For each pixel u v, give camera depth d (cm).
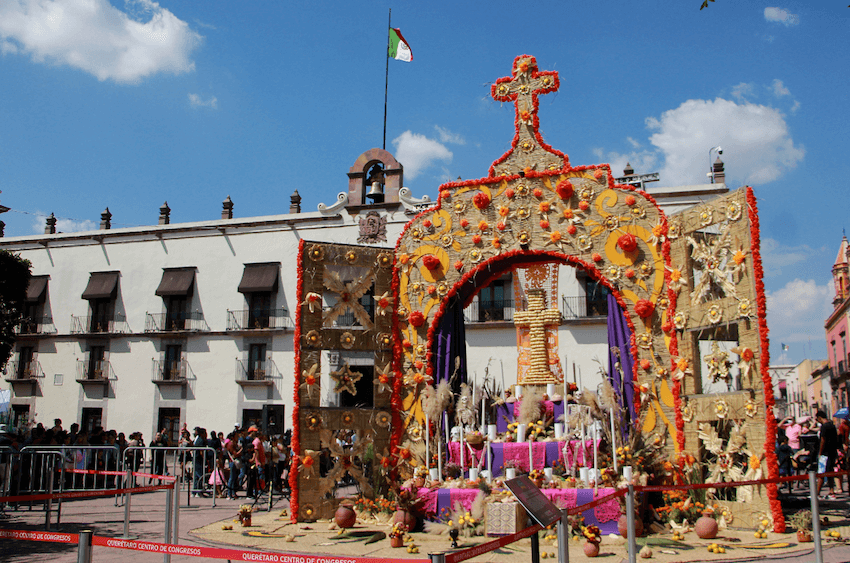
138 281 3506
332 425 1267
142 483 1919
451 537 950
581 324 2928
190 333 3353
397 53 2547
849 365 4122
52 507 1467
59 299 3603
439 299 1371
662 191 2800
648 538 973
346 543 1005
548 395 1427
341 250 1350
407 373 1351
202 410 3300
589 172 1346
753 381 1070
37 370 3553
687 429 1173
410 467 1297
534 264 1474
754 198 1098
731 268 1116
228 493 1730
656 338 1252
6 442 1527
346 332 1320
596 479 1033
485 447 1224
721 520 1059
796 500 1377
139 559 890
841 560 821
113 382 3447
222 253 3403
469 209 1396
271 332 3250
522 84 1420
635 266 1286
